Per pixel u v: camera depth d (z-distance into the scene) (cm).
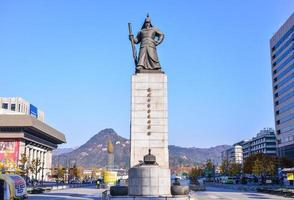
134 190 3281
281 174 11119
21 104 15788
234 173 17975
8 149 12700
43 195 5412
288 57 14712
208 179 18625
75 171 17712
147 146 3731
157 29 4062
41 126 14188
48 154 16800
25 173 10181
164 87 3831
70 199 4469
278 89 15900
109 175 9238
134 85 3841
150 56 3931
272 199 4759
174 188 3356
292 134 14175
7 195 3272
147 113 3791
